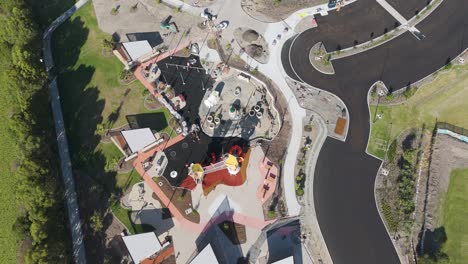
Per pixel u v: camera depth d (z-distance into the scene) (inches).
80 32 3818.9
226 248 2869.1
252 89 3513.8
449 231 2906.0
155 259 2822.3
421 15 3858.3
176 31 3806.6
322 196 3048.7
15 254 2810.0
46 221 2687.0
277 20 3863.2
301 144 3250.5
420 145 3228.3
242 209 3002.0
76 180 3095.5
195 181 3097.9
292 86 3511.3
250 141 3272.6
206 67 3619.6
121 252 2847.0
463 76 3518.7
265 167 3149.6
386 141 3253.0
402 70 3565.5
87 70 3604.8
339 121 3341.5
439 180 3078.2
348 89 3484.3
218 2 3971.5
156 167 3159.5
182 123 3302.2
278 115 3366.1
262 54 3673.7
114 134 3287.4
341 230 2930.6
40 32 3693.4
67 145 3243.1
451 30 3772.1
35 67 3240.7
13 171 3110.2
